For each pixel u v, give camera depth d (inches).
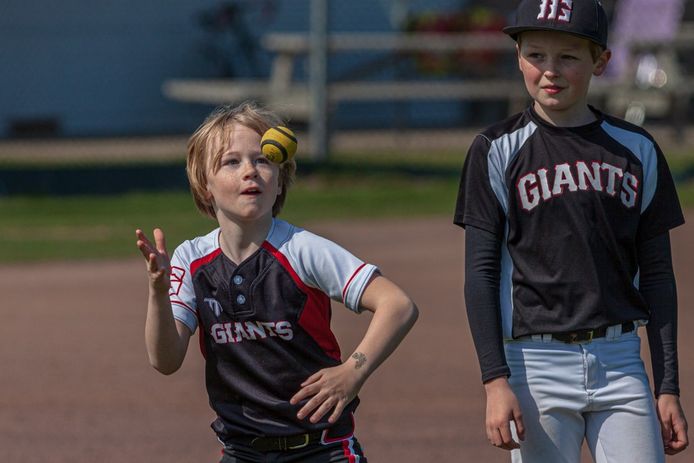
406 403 810.2
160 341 451.2
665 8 2175.2
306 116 2089.1
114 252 1354.6
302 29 2628.0
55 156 2012.8
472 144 482.0
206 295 465.4
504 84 2172.7
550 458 471.2
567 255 463.5
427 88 2086.6
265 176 458.9
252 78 2566.4
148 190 1755.7
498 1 2637.8
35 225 1519.4
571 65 464.1
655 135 2160.4
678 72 2210.9
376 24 2664.9
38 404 809.5
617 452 465.1
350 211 1576.0
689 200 1598.2
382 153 2015.3
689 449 718.5
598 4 466.6
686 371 871.1
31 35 2423.7
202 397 833.5
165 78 2524.6
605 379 465.7
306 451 464.1
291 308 459.2
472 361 919.0
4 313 1074.1
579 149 469.1
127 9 2490.2
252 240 464.4
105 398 826.2
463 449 712.4
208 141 465.1
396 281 1170.0
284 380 462.3
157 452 710.5
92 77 2474.2
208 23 2524.6
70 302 1117.1
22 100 2423.7
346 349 900.6
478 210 474.0
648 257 475.8
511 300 475.5
